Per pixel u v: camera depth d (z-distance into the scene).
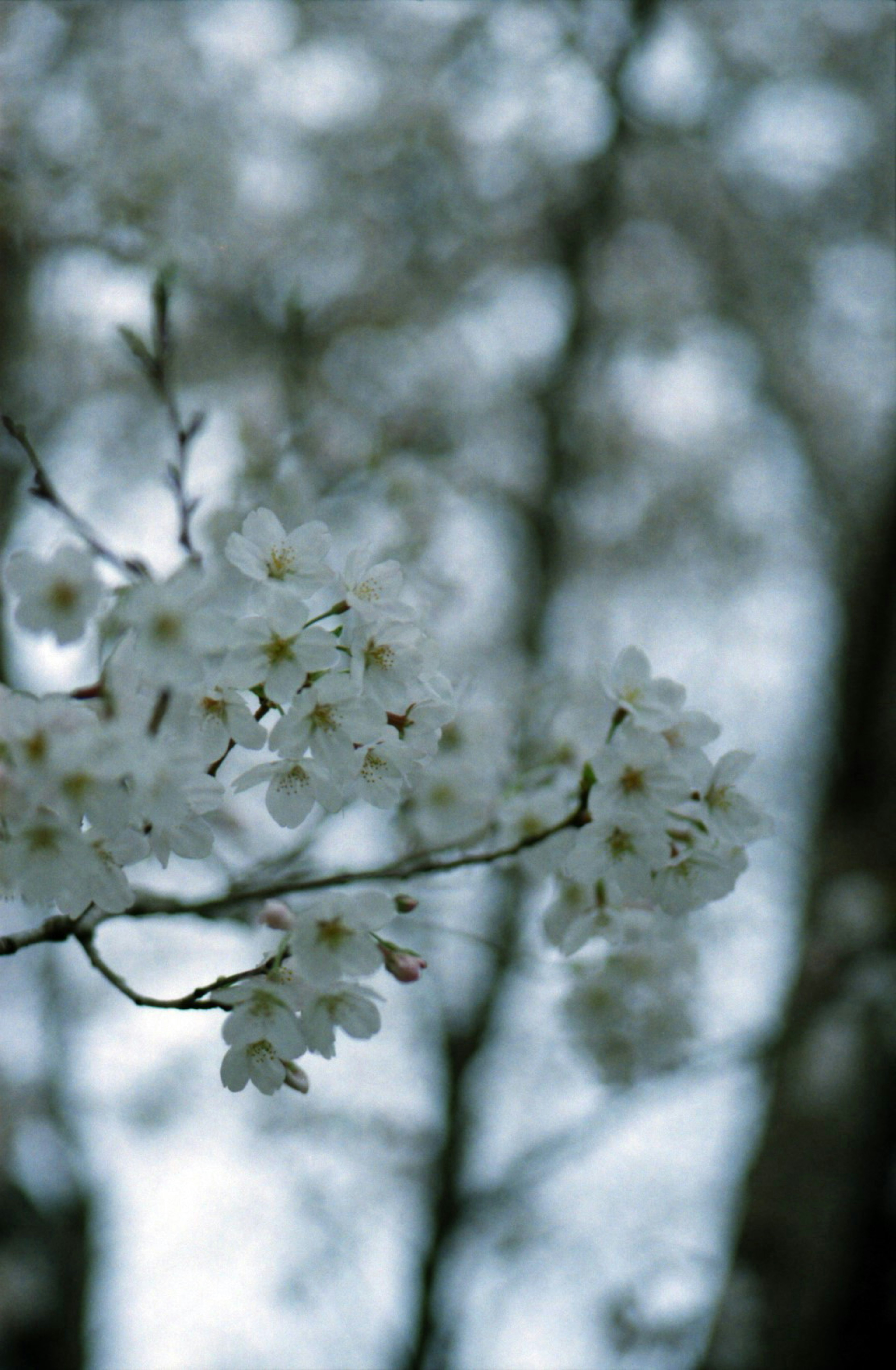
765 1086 5.95
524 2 6.78
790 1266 5.19
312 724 1.96
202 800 1.98
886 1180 5.30
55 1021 6.33
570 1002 3.27
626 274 8.45
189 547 2.26
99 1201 6.46
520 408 8.20
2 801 1.75
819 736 7.96
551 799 2.54
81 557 1.95
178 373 6.12
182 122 5.61
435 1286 6.25
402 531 4.04
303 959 1.97
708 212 8.55
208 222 5.52
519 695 3.55
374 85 7.37
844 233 8.84
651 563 8.94
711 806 2.16
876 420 9.10
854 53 8.29
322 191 7.19
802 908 6.03
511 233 8.02
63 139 4.98
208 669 2.00
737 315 8.88
